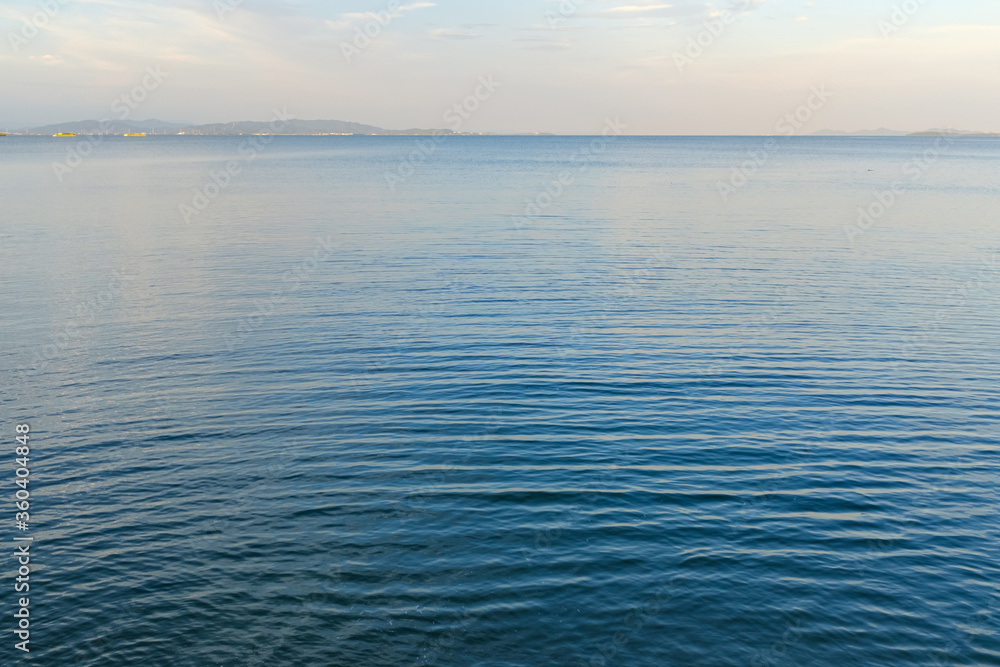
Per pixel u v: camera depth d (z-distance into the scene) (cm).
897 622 1051
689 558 1195
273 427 1712
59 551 1202
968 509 1371
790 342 2417
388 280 3288
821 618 1055
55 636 997
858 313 2800
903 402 1916
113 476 1466
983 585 1138
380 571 1149
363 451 1585
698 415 1805
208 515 1316
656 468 1516
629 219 5419
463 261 3731
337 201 6600
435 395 1920
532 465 1523
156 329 2505
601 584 1123
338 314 2708
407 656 969
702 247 4206
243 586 1110
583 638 1008
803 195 7388
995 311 2831
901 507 1373
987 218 5609
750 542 1247
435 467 1512
